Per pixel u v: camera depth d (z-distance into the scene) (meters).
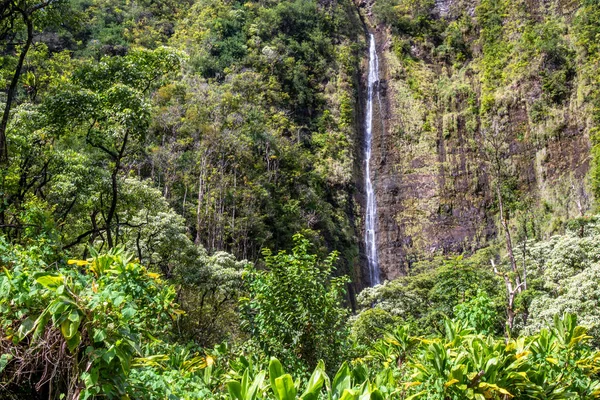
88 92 11.19
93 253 4.22
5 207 8.44
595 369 4.94
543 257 22.17
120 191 14.51
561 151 45.91
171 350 5.97
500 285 19.44
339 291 9.05
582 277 16.81
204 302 17.61
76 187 12.73
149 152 34.94
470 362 4.45
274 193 41.03
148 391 4.07
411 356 6.18
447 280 16.80
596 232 21.30
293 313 7.94
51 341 3.71
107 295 3.60
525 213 43.62
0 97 17.45
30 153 11.83
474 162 50.03
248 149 40.88
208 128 37.81
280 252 8.62
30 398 3.83
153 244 17.05
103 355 3.41
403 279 27.58
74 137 15.77
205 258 18.50
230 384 3.56
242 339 14.59
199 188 35.03
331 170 49.97
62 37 50.28
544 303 17.08
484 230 46.50
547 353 4.97
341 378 3.69
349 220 48.16
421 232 48.50
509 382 4.35
